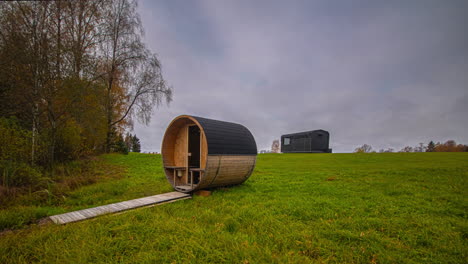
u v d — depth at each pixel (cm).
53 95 976
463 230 432
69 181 840
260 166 1819
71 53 1020
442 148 5975
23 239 369
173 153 886
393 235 418
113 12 1540
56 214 525
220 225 444
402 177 1131
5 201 591
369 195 730
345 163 1991
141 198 648
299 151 4144
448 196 709
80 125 1193
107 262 309
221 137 764
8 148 720
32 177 736
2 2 796
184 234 394
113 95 1822
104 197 708
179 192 748
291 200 658
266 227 439
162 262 310
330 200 661
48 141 983
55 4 955
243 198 684
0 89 825
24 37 833
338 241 388
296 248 360
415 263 320
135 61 1817
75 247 341
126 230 405
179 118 813
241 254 321
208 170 696
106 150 2011
